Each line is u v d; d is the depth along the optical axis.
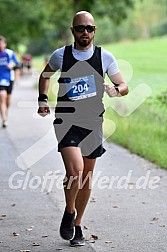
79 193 11.08
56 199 14.72
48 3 63.06
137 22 103.69
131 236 11.67
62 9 63.84
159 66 57.53
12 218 13.05
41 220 12.88
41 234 11.88
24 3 88.19
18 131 26.78
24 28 89.62
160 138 22.05
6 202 14.46
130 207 13.82
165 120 25.25
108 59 10.68
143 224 12.47
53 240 11.48
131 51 76.50
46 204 14.26
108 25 106.88
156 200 14.44
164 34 103.06
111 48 82.12
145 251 10.79
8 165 18.97
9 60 27.91
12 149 22.00
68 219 10.84
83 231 12.01
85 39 10.50
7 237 11.69
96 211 13.51
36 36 91.81
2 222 12.75
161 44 83.06
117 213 13.33
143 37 104.62
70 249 10.93
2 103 28.05
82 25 10.48
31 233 11.95
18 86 62.09
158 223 12.52
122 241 11.37
